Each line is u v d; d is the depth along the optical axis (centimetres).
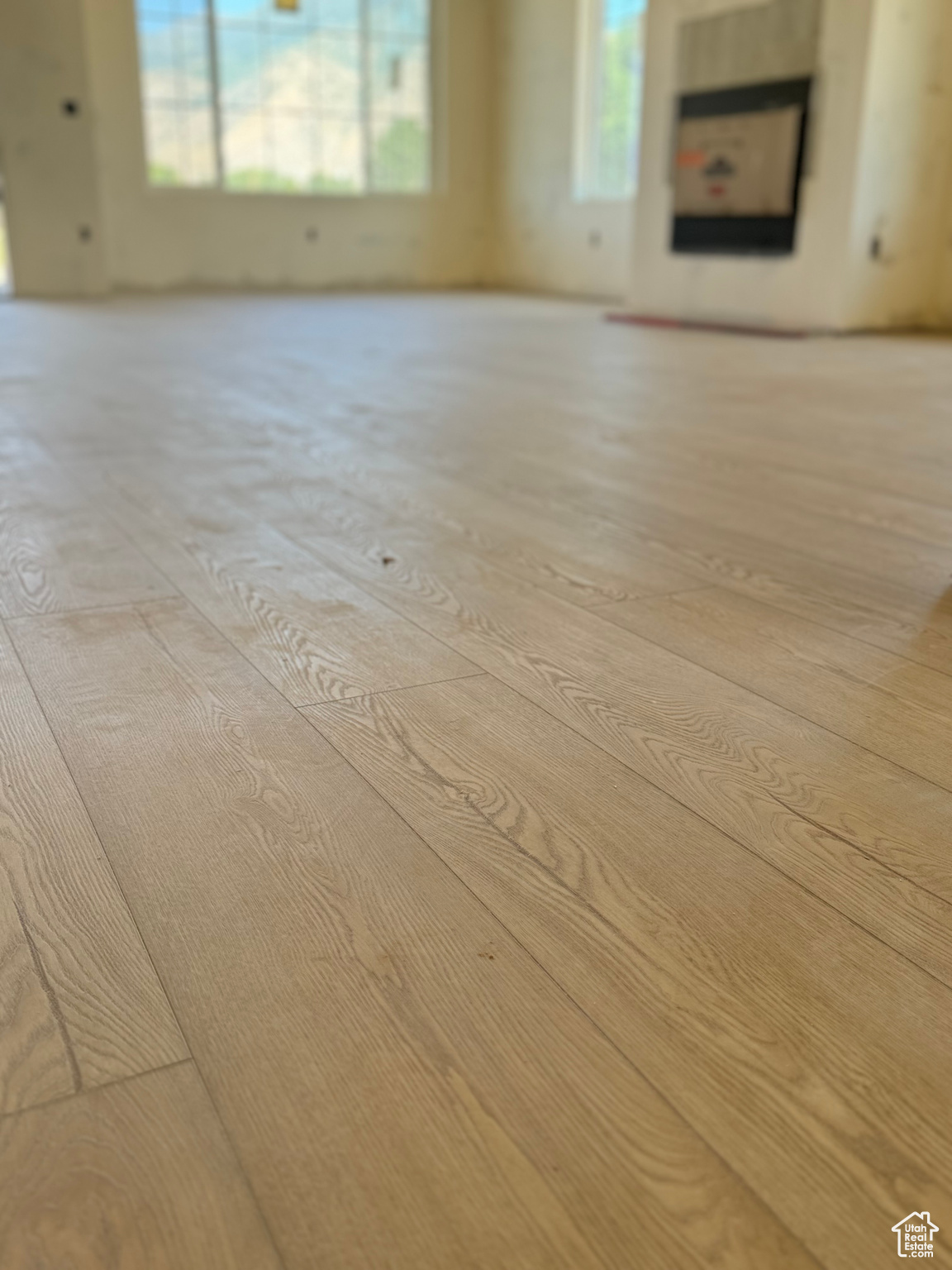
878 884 94
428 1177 65
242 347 533
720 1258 60
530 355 520
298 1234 61
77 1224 62
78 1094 70
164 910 89
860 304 664
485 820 103
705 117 705
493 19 1040
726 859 98
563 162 988
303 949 85
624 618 161
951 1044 76
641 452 288
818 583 179
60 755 115
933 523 221
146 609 161
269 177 1002
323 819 103
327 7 973
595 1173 65
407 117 1045
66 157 847
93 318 698
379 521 214
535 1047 75
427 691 133
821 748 119
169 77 936
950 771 115
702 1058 74
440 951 85
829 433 322
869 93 615
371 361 483
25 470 253
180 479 247
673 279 757
